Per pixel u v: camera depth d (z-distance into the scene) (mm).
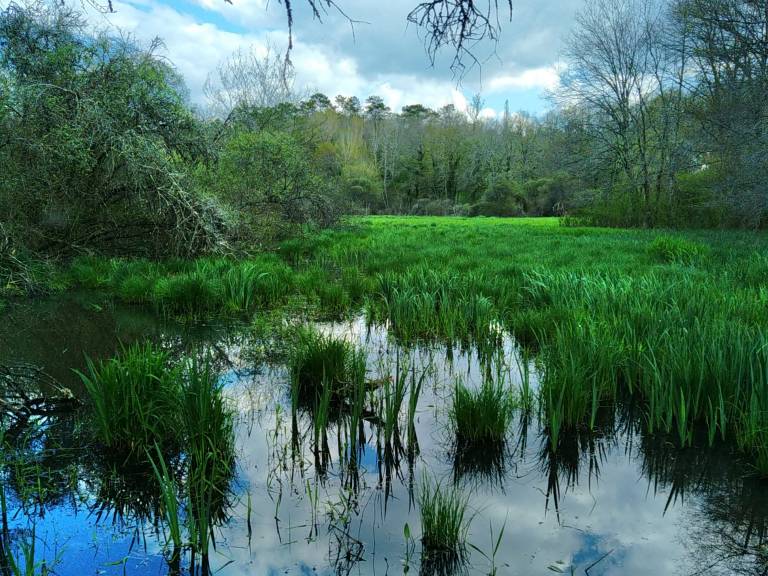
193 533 2910
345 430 4375
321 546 2990
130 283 9867
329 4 1943
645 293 7289
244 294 9398
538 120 72750
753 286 8219
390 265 12430
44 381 5535
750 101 19328
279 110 22344
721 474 3727
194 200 12828
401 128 86500
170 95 13242
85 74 12164
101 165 12219
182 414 3988
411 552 2938
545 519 3236
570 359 4918
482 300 7941
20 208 11000
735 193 21344
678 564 2809
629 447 4133
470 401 4293
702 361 4398
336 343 5586
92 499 3486
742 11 20516
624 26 28453
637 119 29391
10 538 3068
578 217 31938
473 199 71688
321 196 19078
